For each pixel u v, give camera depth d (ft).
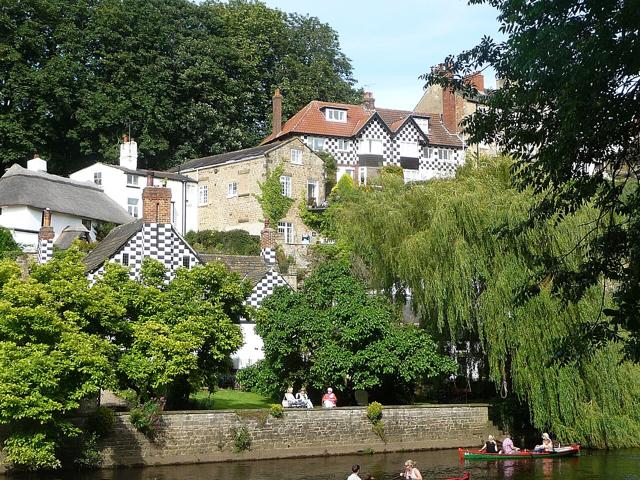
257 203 225.76
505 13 57.57
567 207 56.65
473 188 125.08
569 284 57.31
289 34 318.86
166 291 115.03
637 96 51.44
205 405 120.57
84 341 92.17
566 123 51.34
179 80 274.16
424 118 270.26
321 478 98.12
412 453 119.34
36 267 101.35
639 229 52.90
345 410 117.60
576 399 114.21
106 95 258.37
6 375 86.53
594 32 51.88
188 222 241.55
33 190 199.82
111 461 100.42
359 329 123.03
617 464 109.40
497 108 59.98
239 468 103.76
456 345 134.00
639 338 53.67
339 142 254.88
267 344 124.16
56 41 260.83
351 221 135.74
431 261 123.34
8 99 248.32
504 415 129.39
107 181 232.53
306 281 135.03
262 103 300.61
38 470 94.22
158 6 282.77
